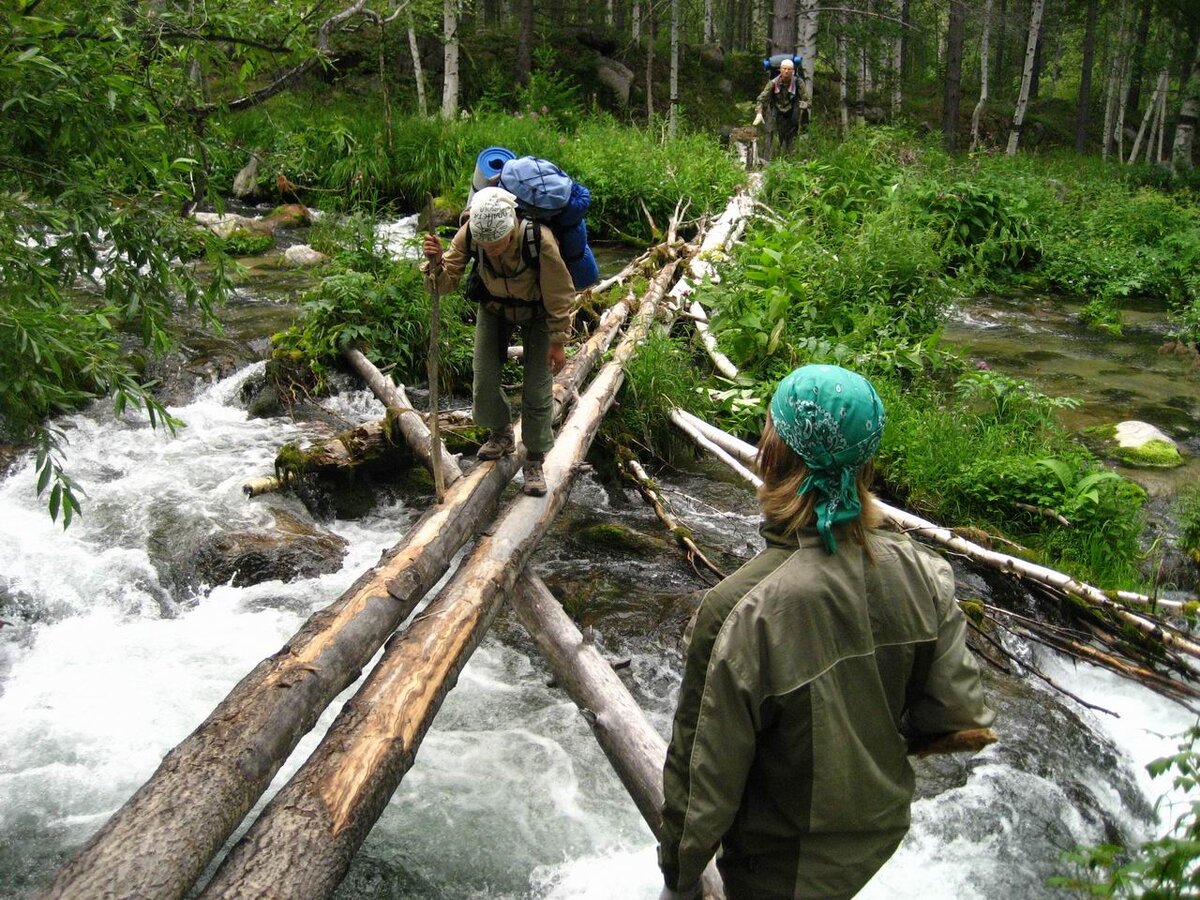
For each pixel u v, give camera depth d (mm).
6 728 4055
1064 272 12297
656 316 8242
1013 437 6500
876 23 21609
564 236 3855
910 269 9305
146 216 4051
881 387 6930
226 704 2811
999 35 30719
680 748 1917
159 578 5137
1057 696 4551
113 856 2211
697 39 32531
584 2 27844
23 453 6191
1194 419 7488
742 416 7004
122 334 7867
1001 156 18781
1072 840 3703
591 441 5898
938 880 3479
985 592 5309
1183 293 11789
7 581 4988
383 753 2785
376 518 6008
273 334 8312
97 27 3787
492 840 3566
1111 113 28703
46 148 3799
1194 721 4434
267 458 6449
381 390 7211
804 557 1838
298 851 2402
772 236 10062
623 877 3404
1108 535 5547
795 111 14961
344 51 19156
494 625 4871
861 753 1829
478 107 17078
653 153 14008
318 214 12852
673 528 5527
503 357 4293
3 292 3746
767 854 1935
